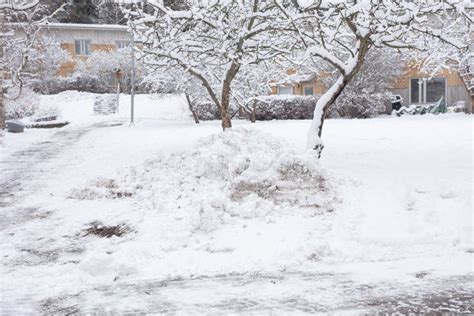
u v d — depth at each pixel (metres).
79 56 42.94
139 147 16.38
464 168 10.27
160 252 6.69
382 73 28.34
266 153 8.77
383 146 14.30
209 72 12.70
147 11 13.57
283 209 7.76
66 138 20.48
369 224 7.23
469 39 13.24
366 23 9.72
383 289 5.22
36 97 33.31
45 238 7.63
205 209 7.41
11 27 23.25
